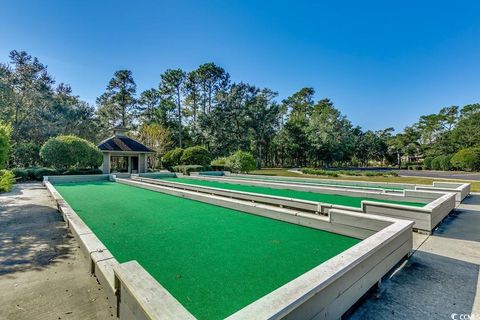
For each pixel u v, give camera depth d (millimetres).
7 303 2486
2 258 3648
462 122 37500
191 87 37406
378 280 2711
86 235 3893
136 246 3998
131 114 39062
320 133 39438
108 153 21094
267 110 37031
